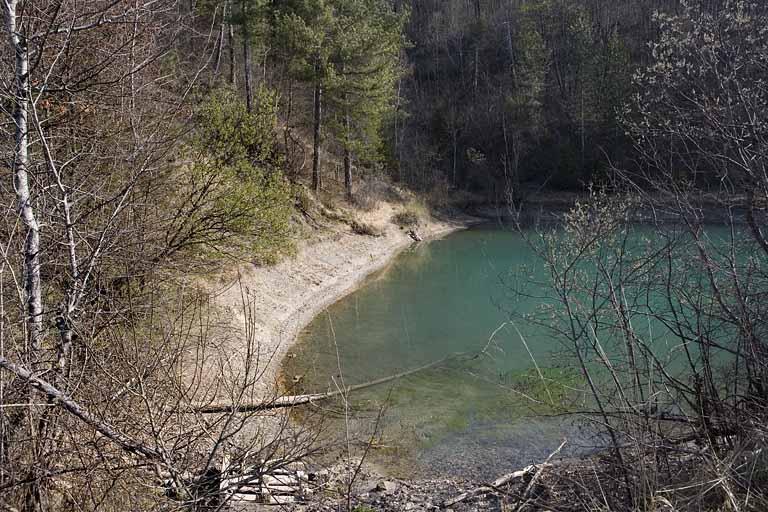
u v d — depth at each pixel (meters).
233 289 14.41
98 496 4.26
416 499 7.06
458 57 52.44
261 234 10.86
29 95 4.36
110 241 5.45
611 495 5.29
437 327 15.39
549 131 42.75
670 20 5.41
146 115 7.24
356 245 25.02
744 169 4.97
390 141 39.12
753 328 4.97
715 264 5.03
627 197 5.71
